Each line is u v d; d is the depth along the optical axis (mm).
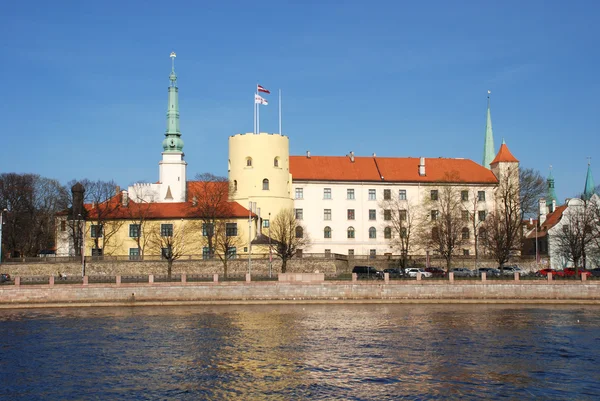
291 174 154500
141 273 126812
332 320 88375
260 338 75625
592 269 132500
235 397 52844
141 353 68062
